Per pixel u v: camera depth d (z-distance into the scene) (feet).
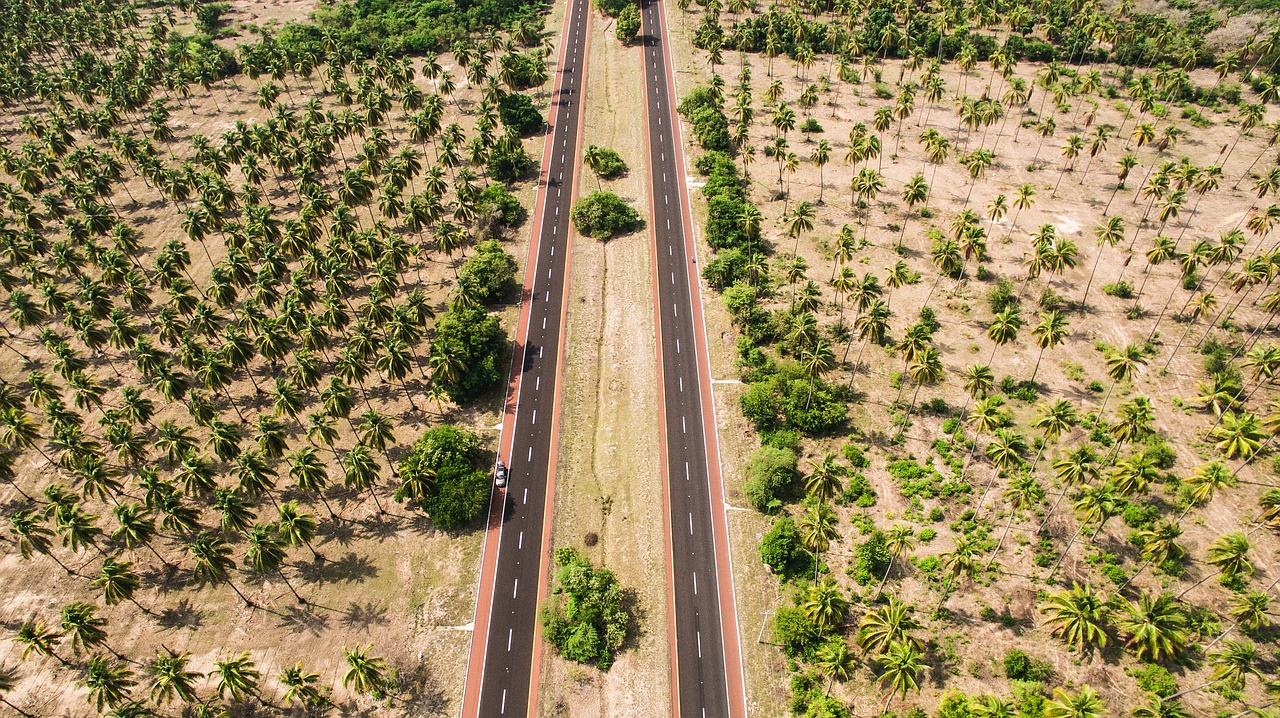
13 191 499.92
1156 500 327.47
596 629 293.23
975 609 295.69
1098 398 377.30
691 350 420.77
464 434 358.64
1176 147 562.25
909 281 450.71
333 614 307.78
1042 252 400.06
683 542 328.29
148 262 498.69
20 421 344.28
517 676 287.28
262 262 447.83
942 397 381.81
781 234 497.46
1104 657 277.64
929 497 335.88
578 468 362.33
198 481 311.68
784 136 603.26
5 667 293.64
